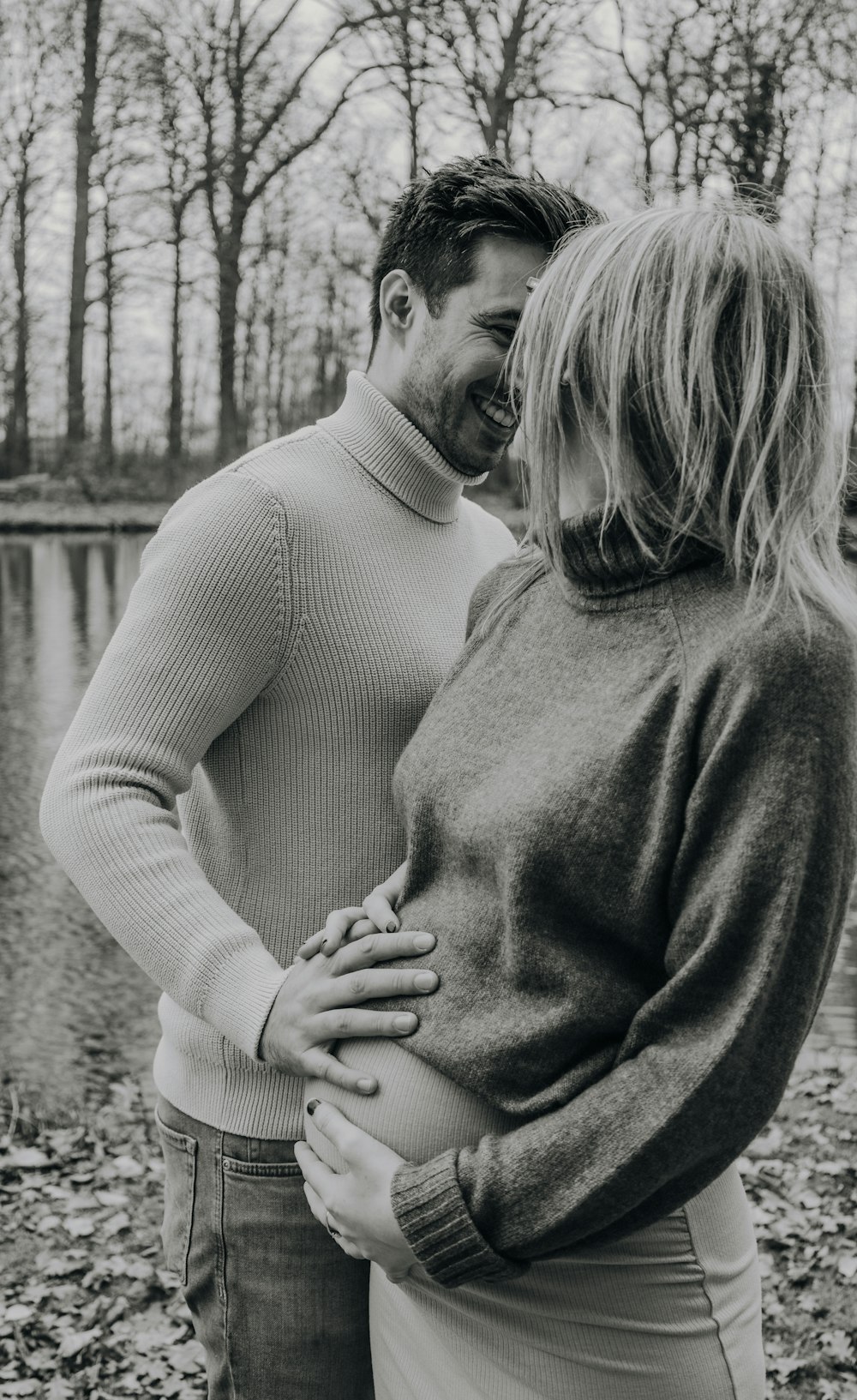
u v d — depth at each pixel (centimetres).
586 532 135
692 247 128
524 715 142
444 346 184
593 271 133
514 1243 130
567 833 130
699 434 126
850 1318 311
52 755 952
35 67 2703
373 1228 140
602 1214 126
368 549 184
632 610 135
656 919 131
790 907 119
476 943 142
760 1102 124
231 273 2569
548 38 1739
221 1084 180
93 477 2873
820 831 120
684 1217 141
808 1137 415
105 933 620
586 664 138
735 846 121
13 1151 396
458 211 181
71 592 1808
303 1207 177
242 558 172
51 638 1438
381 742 181
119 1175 383
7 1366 293
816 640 120
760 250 128
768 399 127
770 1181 383
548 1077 134
